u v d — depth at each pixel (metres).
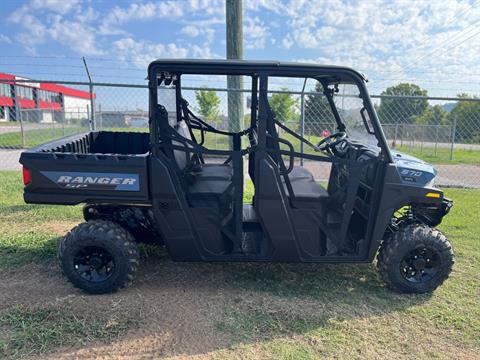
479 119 17.06
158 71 2.94
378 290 3.44
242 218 3.32
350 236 3.54
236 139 4.21
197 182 3.56
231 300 3.21
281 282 3.54
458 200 6.71
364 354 2.61
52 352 2.54
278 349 2.62
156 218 3.15
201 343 2.67
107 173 3.09
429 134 15.89
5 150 12.62
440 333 2.86
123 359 2.50
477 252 4.32
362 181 3.34
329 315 3.04
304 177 3.84
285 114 8.45
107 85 6.54
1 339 2.64
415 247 3.28
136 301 3.15
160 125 3.05
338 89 3.79
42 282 3.46
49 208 5.56
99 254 3.25
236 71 2.97
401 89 18.41
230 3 7.07
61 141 3.77
